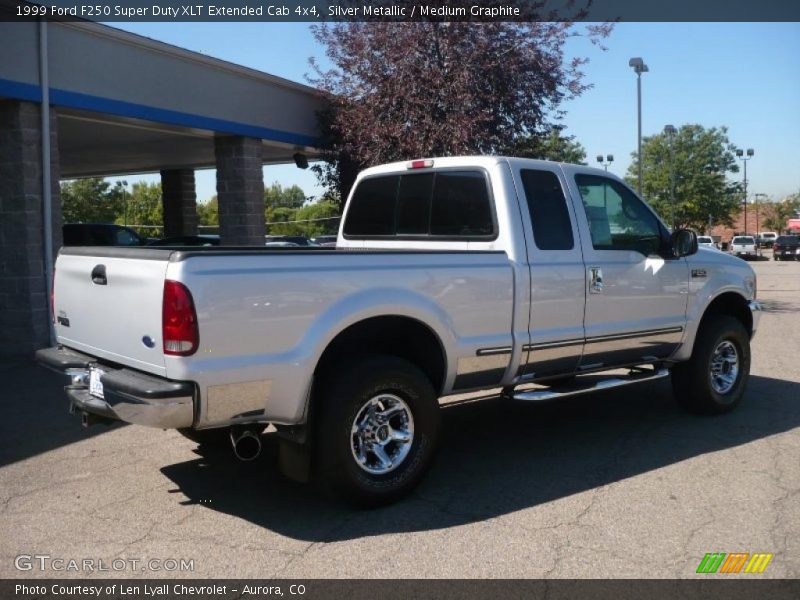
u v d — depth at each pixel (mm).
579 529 4344
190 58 11789
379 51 13070
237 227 13477
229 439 5688
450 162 5777
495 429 6504
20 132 9508
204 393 4035
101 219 53938
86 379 4723
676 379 6848
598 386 5898
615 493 4910
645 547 4098
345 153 14156
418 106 12672
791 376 8688
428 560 3975
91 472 5453
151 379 4168
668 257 6348
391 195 6289
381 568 3891
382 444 4738
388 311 4637
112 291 4457
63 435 6359
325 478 4527
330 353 4812
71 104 10094
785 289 21953
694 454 5715
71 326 5027
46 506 4797
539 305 5422
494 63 12312
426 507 4719
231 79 12680
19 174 9562
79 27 10062
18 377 8586
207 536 4320
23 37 9336
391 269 4695
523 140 13266
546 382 6074
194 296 3973
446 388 5102
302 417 4457
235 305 4098
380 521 4508
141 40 10930
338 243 6797
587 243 5773
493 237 5434
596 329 5805
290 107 14094
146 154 16531
